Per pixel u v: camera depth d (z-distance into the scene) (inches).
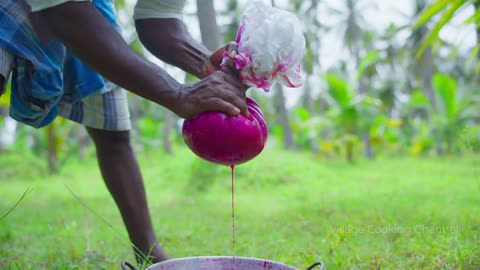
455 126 721.0
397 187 328.8
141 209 108.3
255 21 76.1
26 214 246.2
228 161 76.3
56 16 73.7
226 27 892.0
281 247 129.7
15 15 82.7
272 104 1304.1
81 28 73.4
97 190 392.2
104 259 115.9
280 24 74.4
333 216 188.2
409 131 1147.9
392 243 131.0
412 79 1333.7
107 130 106.0
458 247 110.7
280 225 174.2
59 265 113.1
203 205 288.2
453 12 181.3
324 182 395.9
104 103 104.7
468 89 788.6
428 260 110.3
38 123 96.5
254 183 383.6
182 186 393.7
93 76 101.6
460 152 722.8
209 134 73.8
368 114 693.9
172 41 93.0
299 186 369.7
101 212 246.4
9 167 619.8
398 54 1125.1
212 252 133.9
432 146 837.2
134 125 1091.9
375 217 172.1
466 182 339.3
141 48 345.7
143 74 74.2
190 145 76.9
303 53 77.2
